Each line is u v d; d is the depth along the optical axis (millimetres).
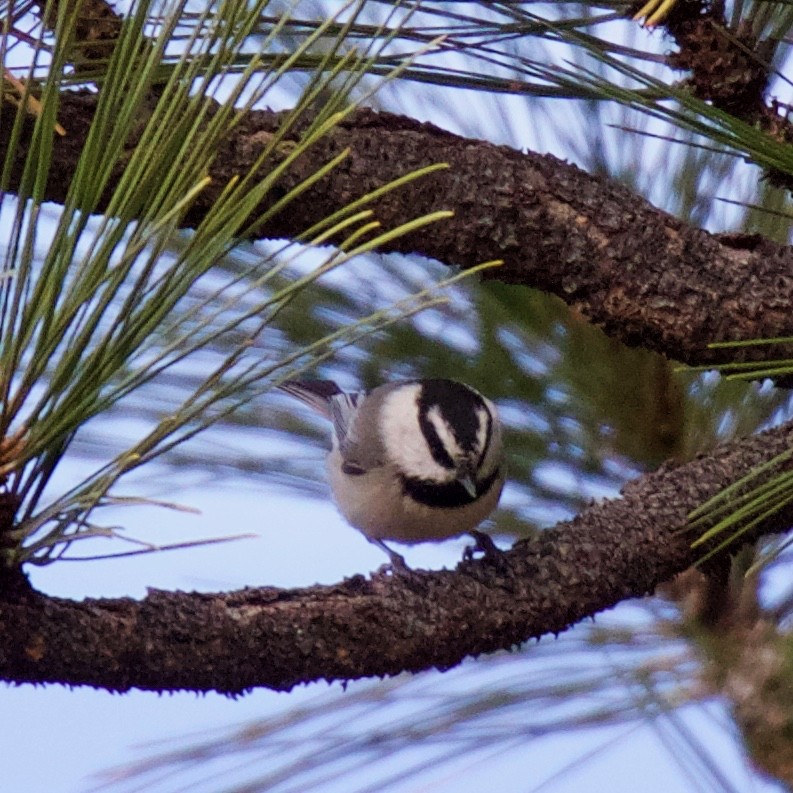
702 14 5305
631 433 6625
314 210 5707
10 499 3947
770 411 6504
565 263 5898
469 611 5461
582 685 6094
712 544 5816
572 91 5316
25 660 4500
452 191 5773
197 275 3781
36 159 4414
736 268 5914
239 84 3775
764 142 4812
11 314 3668
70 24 3693
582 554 5750
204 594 4973
